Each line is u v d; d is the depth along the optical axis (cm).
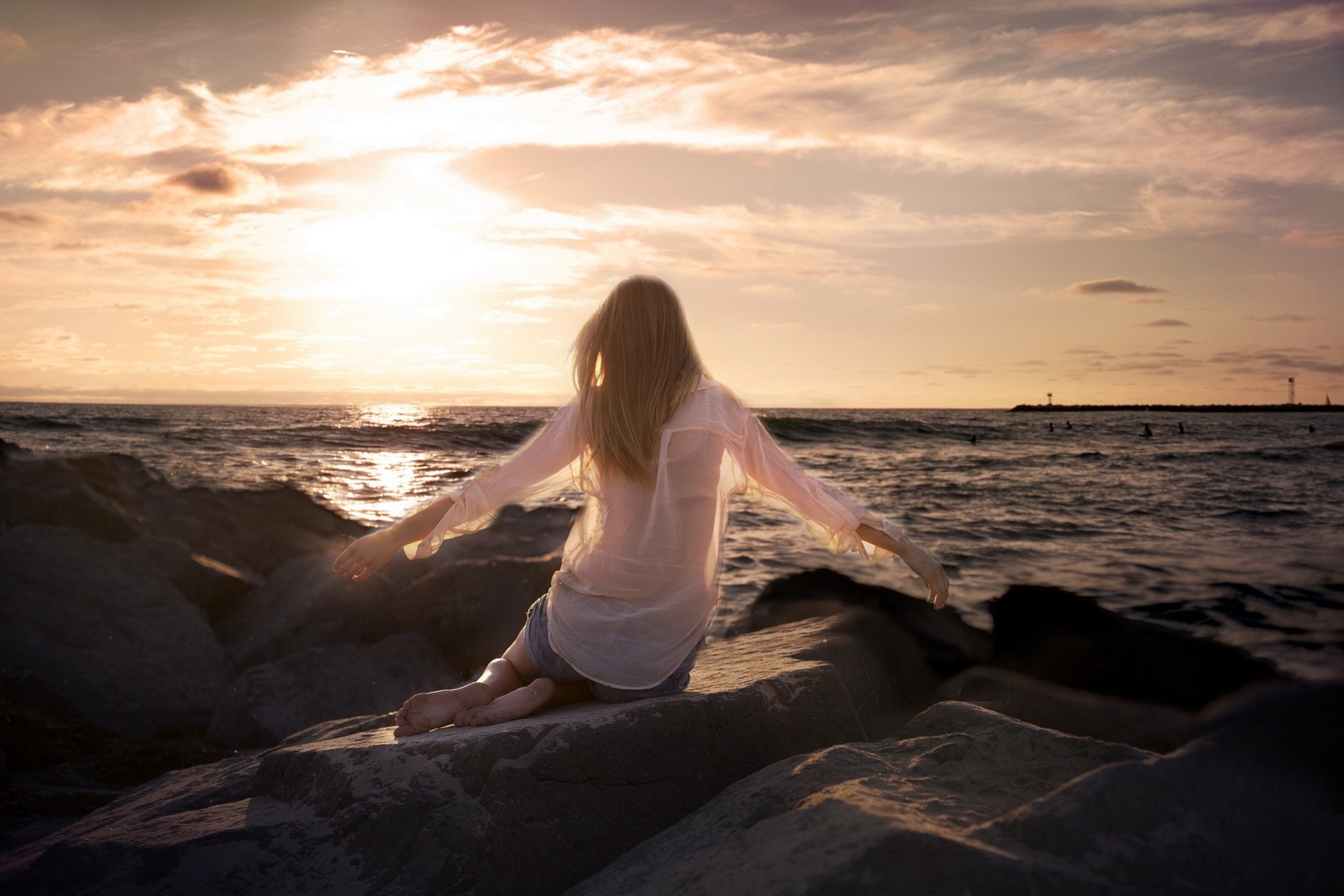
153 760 451
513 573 659
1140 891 136
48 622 545
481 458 3008
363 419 7431
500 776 200
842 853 142
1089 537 1031
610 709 228
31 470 865
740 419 250
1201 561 813
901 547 243
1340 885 140
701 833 183
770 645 364
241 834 195
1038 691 412
